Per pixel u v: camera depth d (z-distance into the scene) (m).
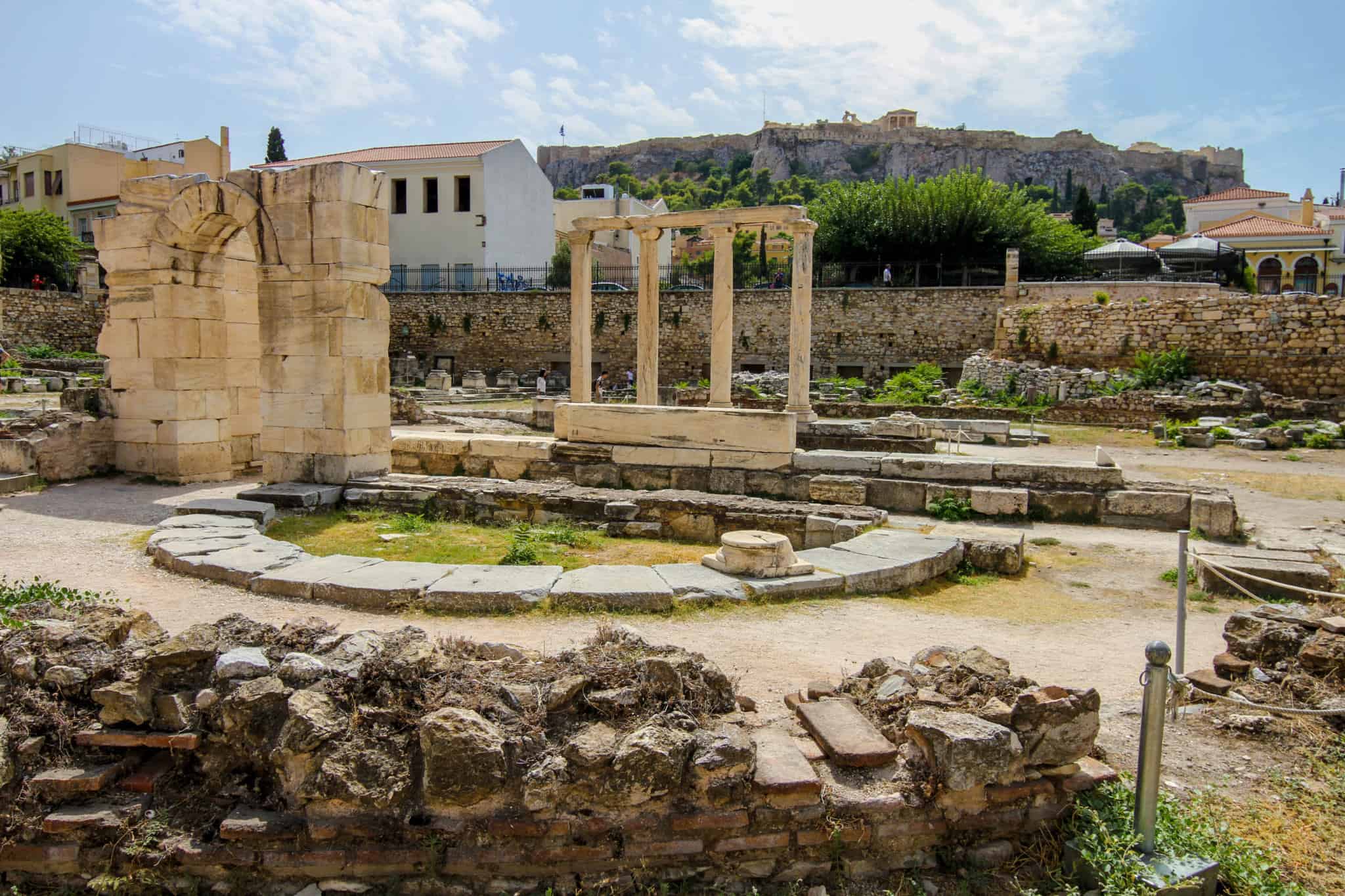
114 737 4.40
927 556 9.12
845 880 4.20
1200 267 43.91
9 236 43.53
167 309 13.99
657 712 4.46
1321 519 12.47
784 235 78.62
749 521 11.07
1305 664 6.00
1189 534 11.35
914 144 146.62
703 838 4.16
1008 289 36.81
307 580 7.89
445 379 36.31
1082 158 149.75
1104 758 4.98
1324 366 25.62
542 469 14.25
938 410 26.25
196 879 4.12
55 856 4.15
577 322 16.77
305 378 12.91
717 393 15.72
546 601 7.66
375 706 4.32
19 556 9.26
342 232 12.47
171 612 7.34
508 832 4.07
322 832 4.06
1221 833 4.32
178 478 14.12
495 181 46.88
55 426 14.02
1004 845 4.35
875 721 4.80
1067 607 8.41
